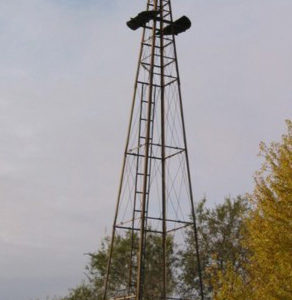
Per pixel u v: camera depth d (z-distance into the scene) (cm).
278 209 2439
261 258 2459
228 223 4734
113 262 5134
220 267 4591
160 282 4906
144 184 3331
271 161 2517
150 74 3538
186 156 3491
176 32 3719
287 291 2330
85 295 5303
